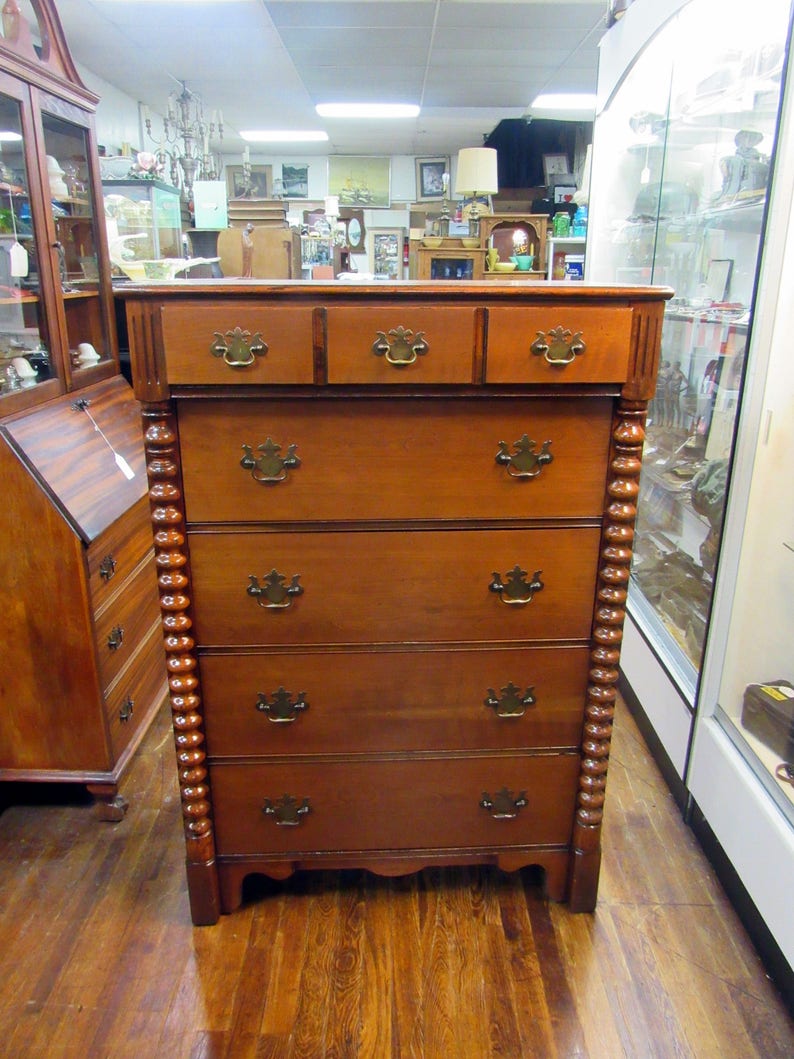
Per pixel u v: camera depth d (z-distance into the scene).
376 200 9.93
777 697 1.57
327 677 1.30
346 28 4.50
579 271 5.17
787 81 1.37
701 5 1.92
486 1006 1.28
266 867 1.43
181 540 1.20
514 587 1.26
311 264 5.13
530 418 1.17
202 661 1.28
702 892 1.54
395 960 1.37
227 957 1.37
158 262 2.59
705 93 1.96
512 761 1.38
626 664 2.25
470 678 1.32
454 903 1.51
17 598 1.59
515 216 5.54
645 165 2.43
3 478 1.54
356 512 1.21
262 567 1.23
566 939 1.42
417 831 1.42
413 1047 1.21
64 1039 1.22
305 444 1.16
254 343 1.08
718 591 1.58
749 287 1.75
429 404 1.15
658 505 2.30
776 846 1.31
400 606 1.27
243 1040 1.22
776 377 1.48
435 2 4.08
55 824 1.73
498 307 1.09
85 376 2.03
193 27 4.44
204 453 1.16
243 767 1.36
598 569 1.27
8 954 1.38
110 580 1.74
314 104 6.68
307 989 1.31
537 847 1.45
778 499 1.53
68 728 1.68
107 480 1.82
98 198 2.12
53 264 1.81
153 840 1.68
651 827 1.72
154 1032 1.23
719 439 1.86
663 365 2.31
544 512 1.23
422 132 8.05
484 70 5.54
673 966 1.36
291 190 9.88
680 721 1.78
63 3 4.02
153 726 2.09
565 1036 1.23
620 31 2.41
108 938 1.42
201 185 3.76
